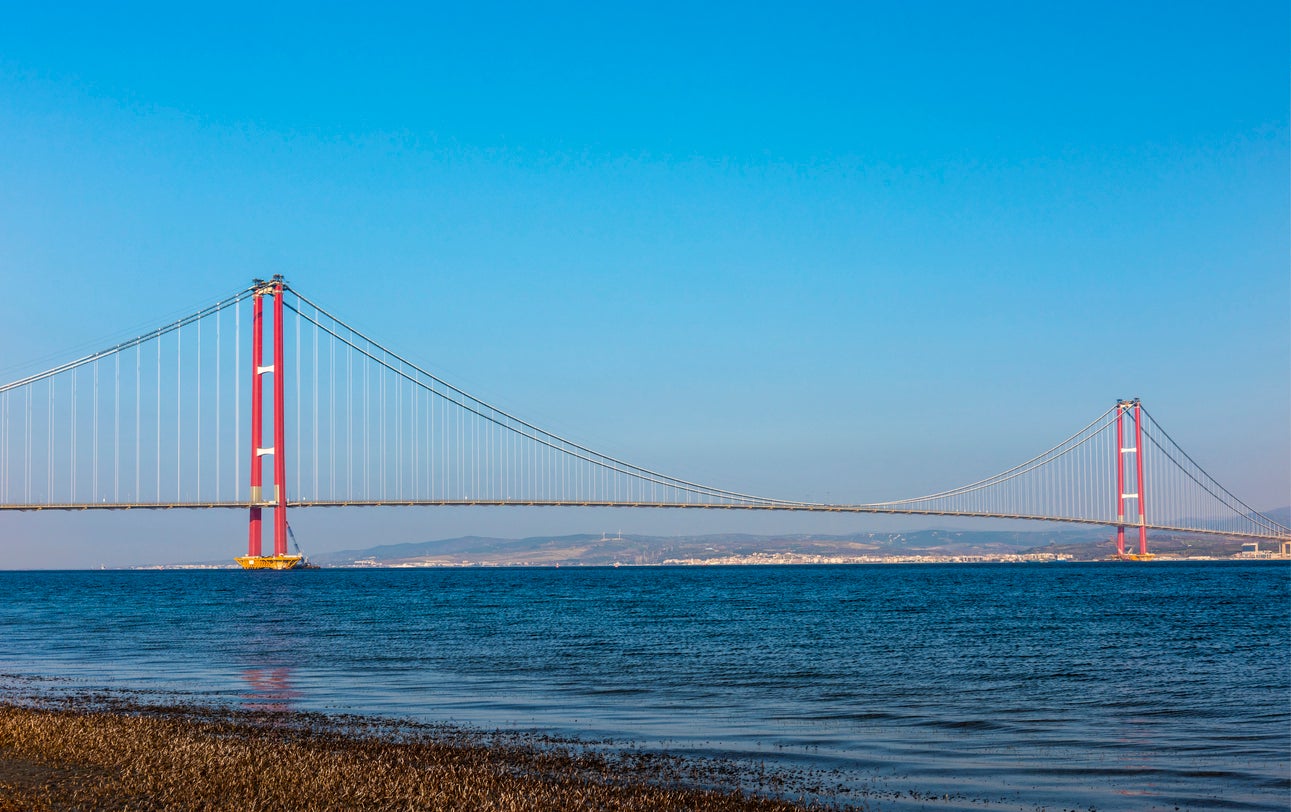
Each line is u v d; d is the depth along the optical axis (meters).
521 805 14.10
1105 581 108.44
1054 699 24.69
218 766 15.62
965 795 15.63
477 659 33.69
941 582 113.19
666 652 35.75
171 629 48.97
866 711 22.88
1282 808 14.97
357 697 24.95
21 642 42.06
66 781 14.91
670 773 16.73
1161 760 17.91
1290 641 38.81
